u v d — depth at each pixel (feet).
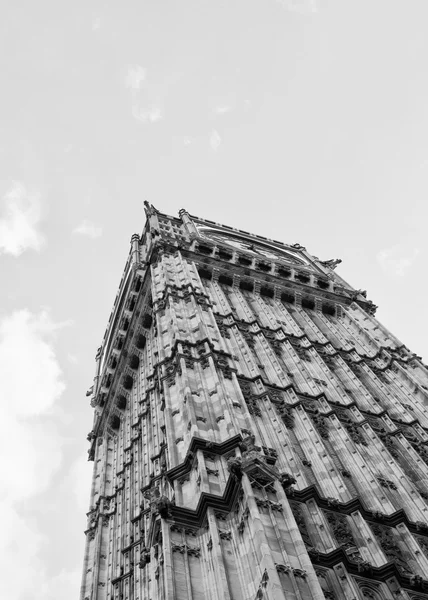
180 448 77.82
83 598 113.70
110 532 128.36
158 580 63.21
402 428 101.55
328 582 57.72
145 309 156.04
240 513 59.67
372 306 162.09
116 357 172.04
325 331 145.89
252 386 98.89
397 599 58.18
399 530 70.03
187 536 61.46
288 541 54.60
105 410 168.76
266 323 136.36
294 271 167.84
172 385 91.61
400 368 123.54
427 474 87.10
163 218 189.06
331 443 90.02
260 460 63.00
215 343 106.93
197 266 155.63
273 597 47.50
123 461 145.18
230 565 55.93
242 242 194.29
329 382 111.65
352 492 78.64
